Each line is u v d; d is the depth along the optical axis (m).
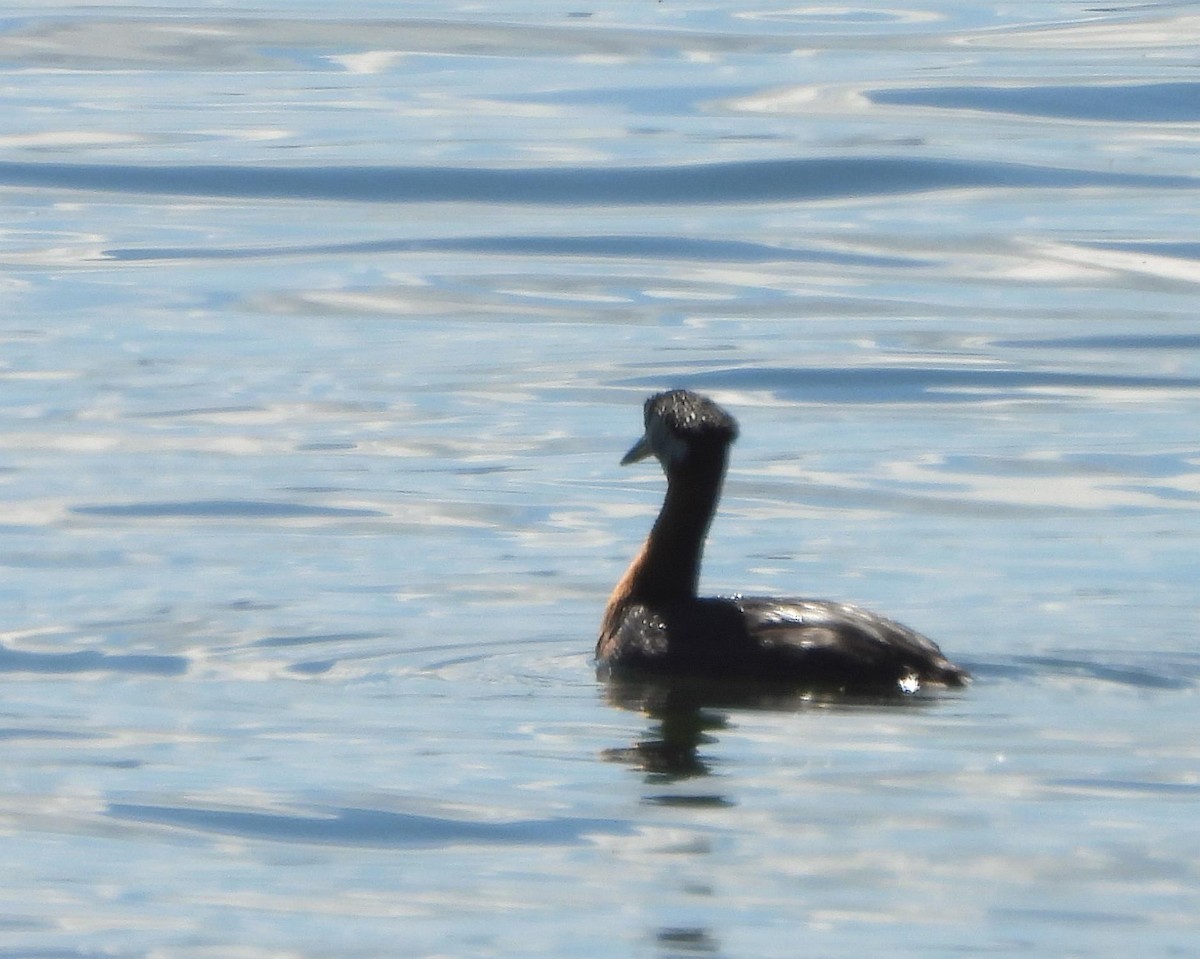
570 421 20.91
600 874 10.61
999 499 18.62
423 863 10.84
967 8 39.53
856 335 23.72
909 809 11.32
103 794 11.88
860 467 19.59
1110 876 10.48
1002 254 26.45
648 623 14.00
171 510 18.19
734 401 21.67
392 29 37.09
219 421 20.77
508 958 9.70
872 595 15.95
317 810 11.55
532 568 16.67
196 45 36.09
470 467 19.47
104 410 21.05
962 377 22.33
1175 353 23.14
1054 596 15.80
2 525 17.77
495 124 31.11
